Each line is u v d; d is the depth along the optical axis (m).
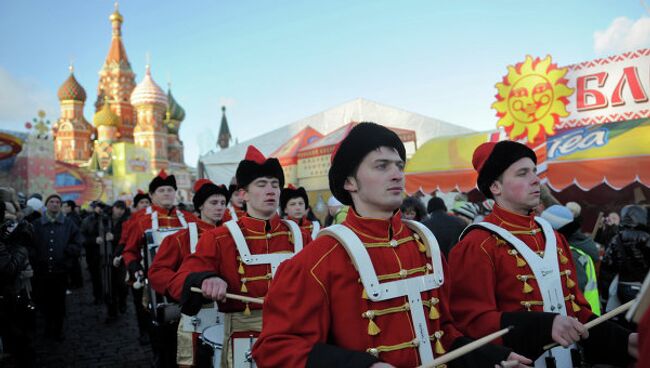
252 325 2.91
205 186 4.83
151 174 42.78
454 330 1.84
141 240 5.73
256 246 3.11
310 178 10.71
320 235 1.76
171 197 6.19
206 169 11.75
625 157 7.29
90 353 6.10
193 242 3.94
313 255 1.67
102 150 42.91
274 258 3.07
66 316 8.18
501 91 8.78
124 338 6.77
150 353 6.07
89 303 9.29
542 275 2.29
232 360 2.83
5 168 20.86
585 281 3.31
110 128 53.44
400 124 11.12
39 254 6.69
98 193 34.97
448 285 1.93
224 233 3.11
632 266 4.02
